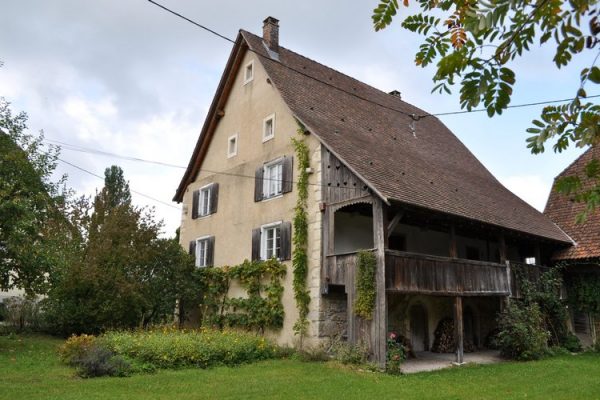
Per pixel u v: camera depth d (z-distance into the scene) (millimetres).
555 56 2680
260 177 18047
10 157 14633
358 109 20562
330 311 14883
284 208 16656
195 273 19531
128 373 11258
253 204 18188
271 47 20438
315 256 15047
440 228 17797
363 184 13953
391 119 21922
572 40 2594
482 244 21203
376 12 3510
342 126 17828
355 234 16688
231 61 20422
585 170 3389
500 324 16359
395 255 13344
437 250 19359
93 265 17750
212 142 21422
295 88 18625
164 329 16156
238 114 20078
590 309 18812
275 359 14141
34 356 13289
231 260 18672
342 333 14984
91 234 18922
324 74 21672
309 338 14703
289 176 16688
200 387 9992
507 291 16656
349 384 10633
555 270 18703
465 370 13219
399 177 15133
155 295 18469
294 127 16969
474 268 15594
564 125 3070
